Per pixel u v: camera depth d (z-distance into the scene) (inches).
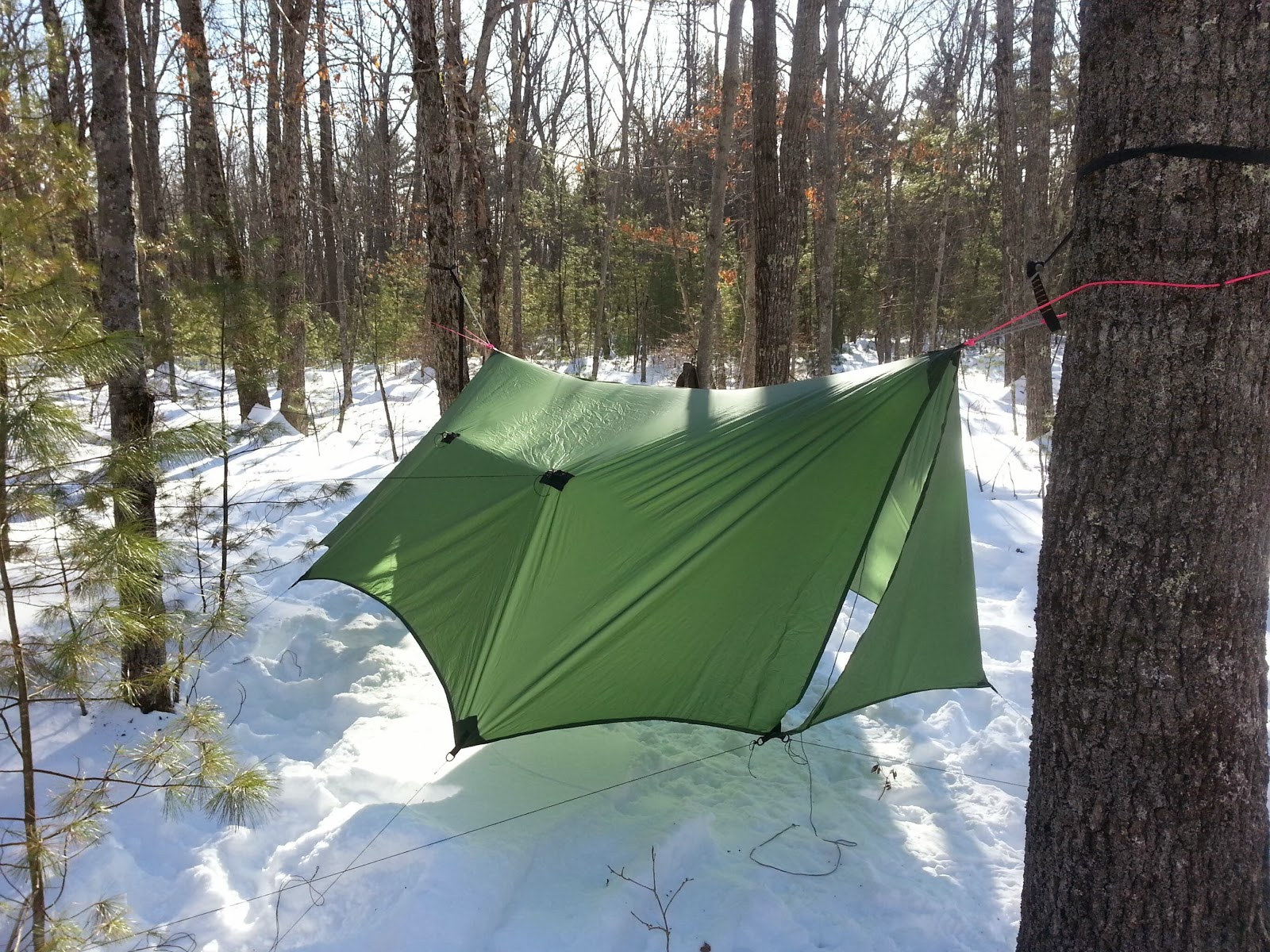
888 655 148.5
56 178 119.5
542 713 135.6
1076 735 87.3
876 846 134.3
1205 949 84.6
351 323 666.8
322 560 195.5
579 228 912.3
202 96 427.8
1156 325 78.6
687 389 203.2
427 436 231.3
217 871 126.3
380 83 624.4
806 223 767.1
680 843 131.5
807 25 301.1
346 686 187.5
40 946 95.3
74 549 101.9
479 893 117.7
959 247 896.9
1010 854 132.1
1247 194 75.2
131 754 113.3
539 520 156.2
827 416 153.9
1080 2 85.2
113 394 158.4
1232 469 78.7
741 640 138.8
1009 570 255.0
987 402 599.5
